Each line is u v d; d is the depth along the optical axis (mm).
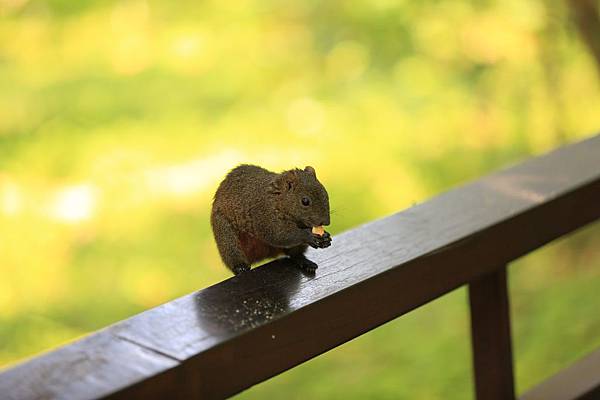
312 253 3514
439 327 10836
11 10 15953
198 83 15375
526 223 3908
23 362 2707
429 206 3957
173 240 12719
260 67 15531
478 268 3730
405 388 9695
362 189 13602
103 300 11859
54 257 12523
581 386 4250
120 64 15539
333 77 15500
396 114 14766
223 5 16281
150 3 16234
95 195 13305
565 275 11742
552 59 14336
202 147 14211
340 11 16000
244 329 2926
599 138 4715
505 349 3994
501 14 14578
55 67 15531
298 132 14445
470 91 14984
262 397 9836
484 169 13914
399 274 3416
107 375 2648
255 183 4305
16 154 14062
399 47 15609
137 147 14070
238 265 4320
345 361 10359
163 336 2863
